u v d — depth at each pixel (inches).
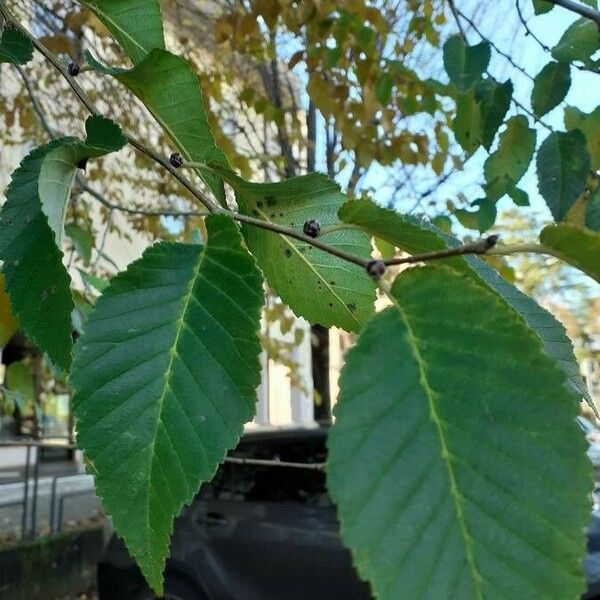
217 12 62.2
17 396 36.6
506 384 5.7
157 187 60.8
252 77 63.6
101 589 54.3
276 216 10.6
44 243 7.8
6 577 64.6
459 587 5.0
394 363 5.8
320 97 42.0
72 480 111.7
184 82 10.4
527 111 20.1
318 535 48.5
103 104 56.9
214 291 7.2
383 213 7.3
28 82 22.3
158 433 6.7
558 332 9.9
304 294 11.2
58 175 8.4
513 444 5.5
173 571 51.8
